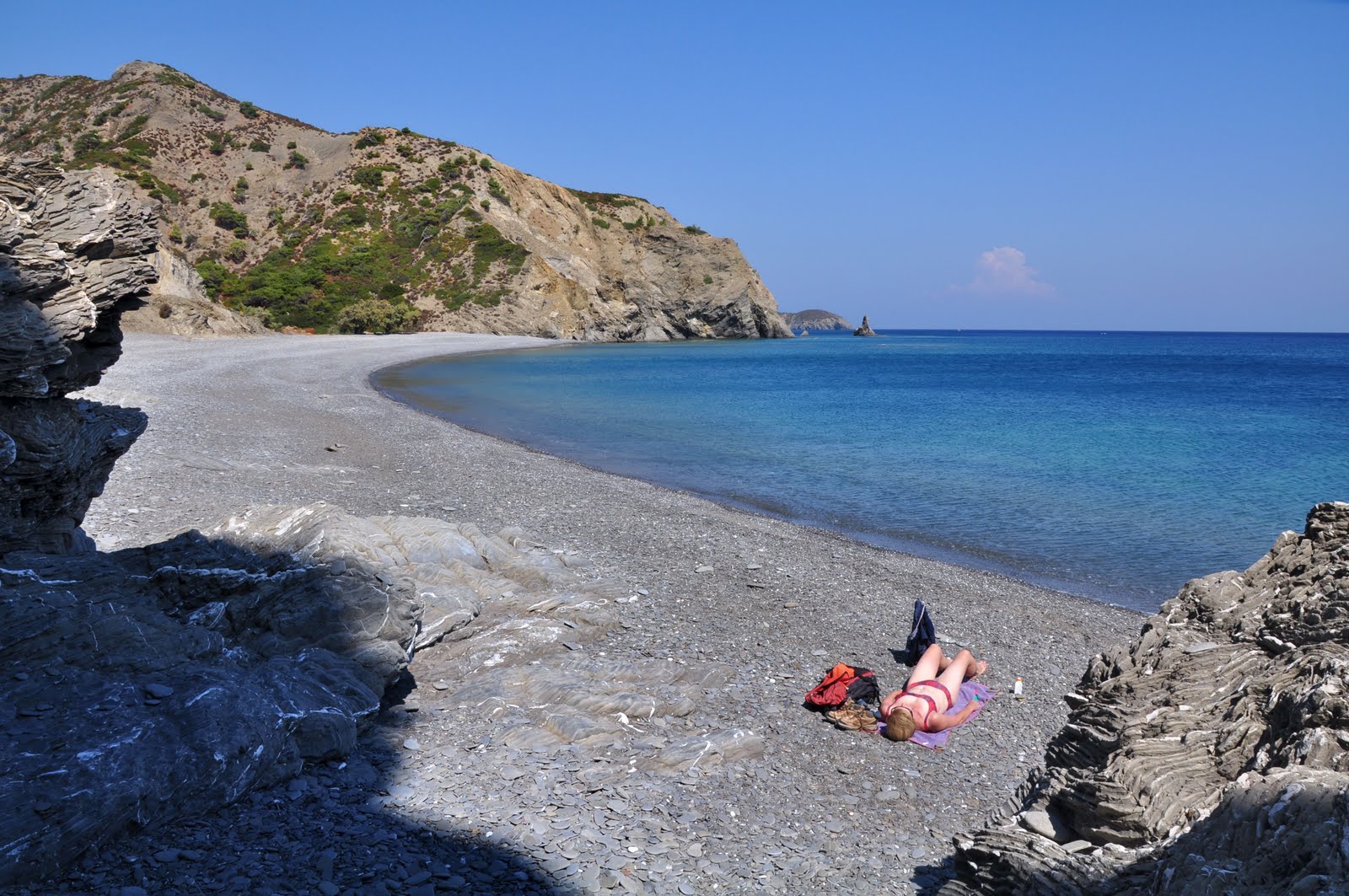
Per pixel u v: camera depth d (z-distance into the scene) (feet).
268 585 22.18
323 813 15.90
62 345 19.79
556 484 57.67
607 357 251.39
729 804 18.42
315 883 13.52
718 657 28.07
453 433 80.74
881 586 38.04
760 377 203.41
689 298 415.44
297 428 74.69
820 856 16.53
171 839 14.10
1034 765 21.98
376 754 19.07
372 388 123.13
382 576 23.18
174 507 40.75
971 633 32.53
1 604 16.65
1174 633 13.25
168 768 14.64
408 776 18.10
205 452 57.62
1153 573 43.11
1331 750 9.29
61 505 22.24
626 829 16.74
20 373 19.15
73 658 16.60
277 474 52.13
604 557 39.55
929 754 22.24
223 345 173.06
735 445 87.66
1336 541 12.92
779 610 33.60
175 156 338.34
